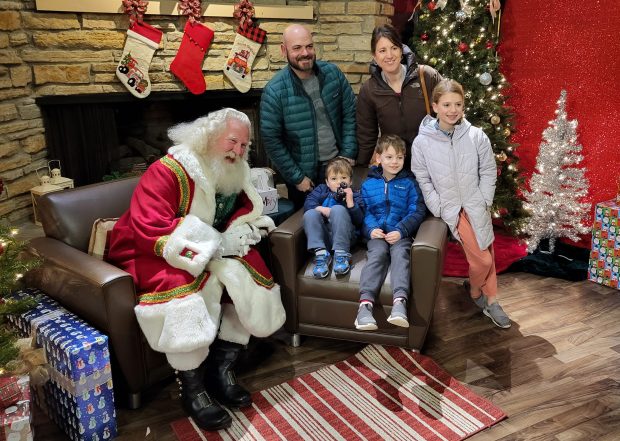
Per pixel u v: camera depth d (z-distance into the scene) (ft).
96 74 11.49
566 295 10.32
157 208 7.14
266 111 10.18
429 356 8.46
